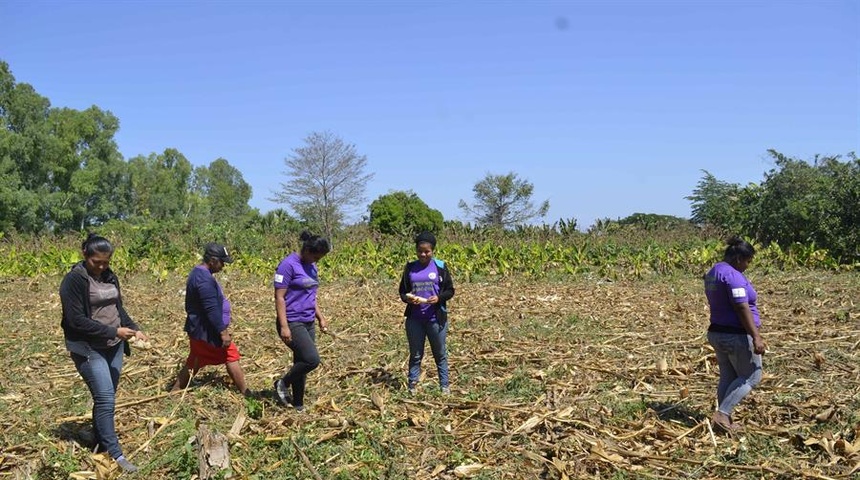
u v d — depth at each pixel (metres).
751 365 5.55
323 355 8.56
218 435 5.07
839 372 7.23
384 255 18.55
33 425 5.98
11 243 24.69
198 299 6.68
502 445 5.44
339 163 36.12
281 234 23.84
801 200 19.70
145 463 5.27
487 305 11.94
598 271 16.72
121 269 17.62
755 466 4.93
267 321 10.79
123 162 47.06
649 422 5.87
